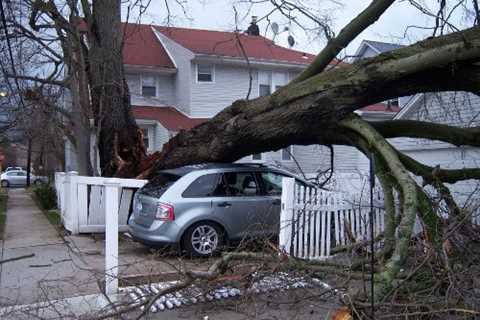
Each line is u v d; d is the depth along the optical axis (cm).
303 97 773
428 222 584
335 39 879
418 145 1540
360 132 731
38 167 4325
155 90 2395
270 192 924
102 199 1166
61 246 1011
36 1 1334
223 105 2344
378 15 868
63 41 1395
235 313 541
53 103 1603
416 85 756
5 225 1364
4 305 538
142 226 888
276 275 535
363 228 813
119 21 1326
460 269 466
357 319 421
